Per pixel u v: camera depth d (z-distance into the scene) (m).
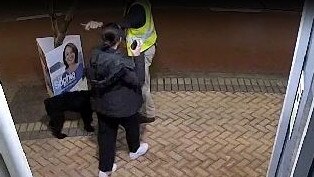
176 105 5.91
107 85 3.81
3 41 8.71
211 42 8.59
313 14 2.00
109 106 3.96
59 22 9.38
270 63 7.61
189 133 5.34
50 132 5.38
